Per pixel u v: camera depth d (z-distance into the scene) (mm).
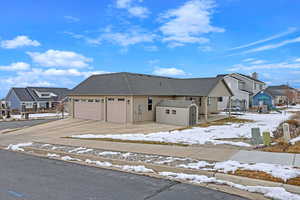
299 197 4785
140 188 5539
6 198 4973
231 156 7957
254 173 6055
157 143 10844
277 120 22109
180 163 7277
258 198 4879
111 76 24031
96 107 22188
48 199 4918
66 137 13531
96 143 11164
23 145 11344
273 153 8242
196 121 20078
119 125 19047
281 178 5629
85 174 6699
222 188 5457
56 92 56125
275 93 57688
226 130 15672
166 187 5586
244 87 43125
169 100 21719
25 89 52562
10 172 6941
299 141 10391
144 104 20938
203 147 9688
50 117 34969
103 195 5125
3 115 36812
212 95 22688
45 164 7902
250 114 29422
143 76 25062
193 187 5559
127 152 9062
